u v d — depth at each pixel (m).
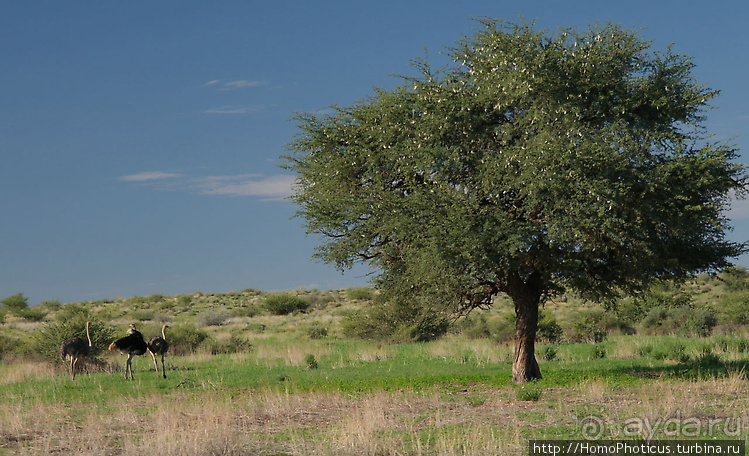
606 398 17.19
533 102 19.48
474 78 20.48
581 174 17.97
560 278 22.77
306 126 23.25
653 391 17.77
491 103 20.16
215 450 12.04
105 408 18.53
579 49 20.02
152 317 77.94
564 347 37.03
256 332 58.53
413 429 13.81
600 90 19.64
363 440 12.35
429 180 20.27
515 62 19.50
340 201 21.62
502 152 19.11
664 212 18.95
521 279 23.11
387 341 44.22
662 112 19.97
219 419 15.19
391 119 21.36
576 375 23.61
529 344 22.77
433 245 18.69
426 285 21.77
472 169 20.17
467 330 45.59
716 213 19.81
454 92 20.47
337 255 22.31
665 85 20.25
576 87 19.38
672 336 43.78
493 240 18.62
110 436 13.94
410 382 22.98
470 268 19.61
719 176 19.23
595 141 18.34
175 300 97.81
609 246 19.73
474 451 11.27
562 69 19.33
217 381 25.11
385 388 21.50
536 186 17.98
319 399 18.38
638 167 18.80
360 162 22.09
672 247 21.33
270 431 14.26
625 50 20.22
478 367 29.45
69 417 17.02
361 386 22.14
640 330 47.81
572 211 17.80
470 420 14.68
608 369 26.14
